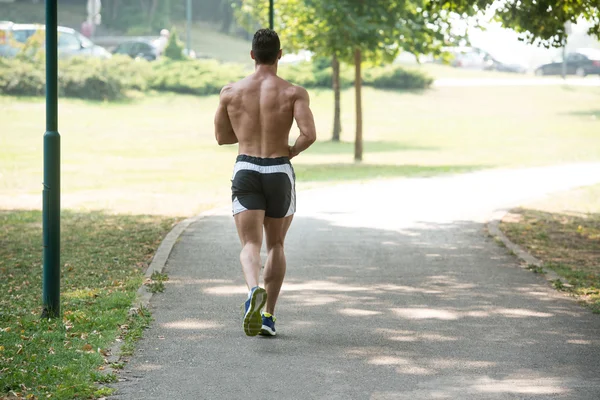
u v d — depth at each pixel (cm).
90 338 1315
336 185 3834
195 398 1069
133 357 1238
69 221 2761
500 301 1620
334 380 1141
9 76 7488
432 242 2303
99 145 5884
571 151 6284
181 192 3716
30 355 1211
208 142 6259
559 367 1205
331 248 2202
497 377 1157
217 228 2514
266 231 1346
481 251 2170
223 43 14000
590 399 1070
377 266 1967
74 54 9169
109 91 7962
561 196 3475
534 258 2070
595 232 2541
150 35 13888
